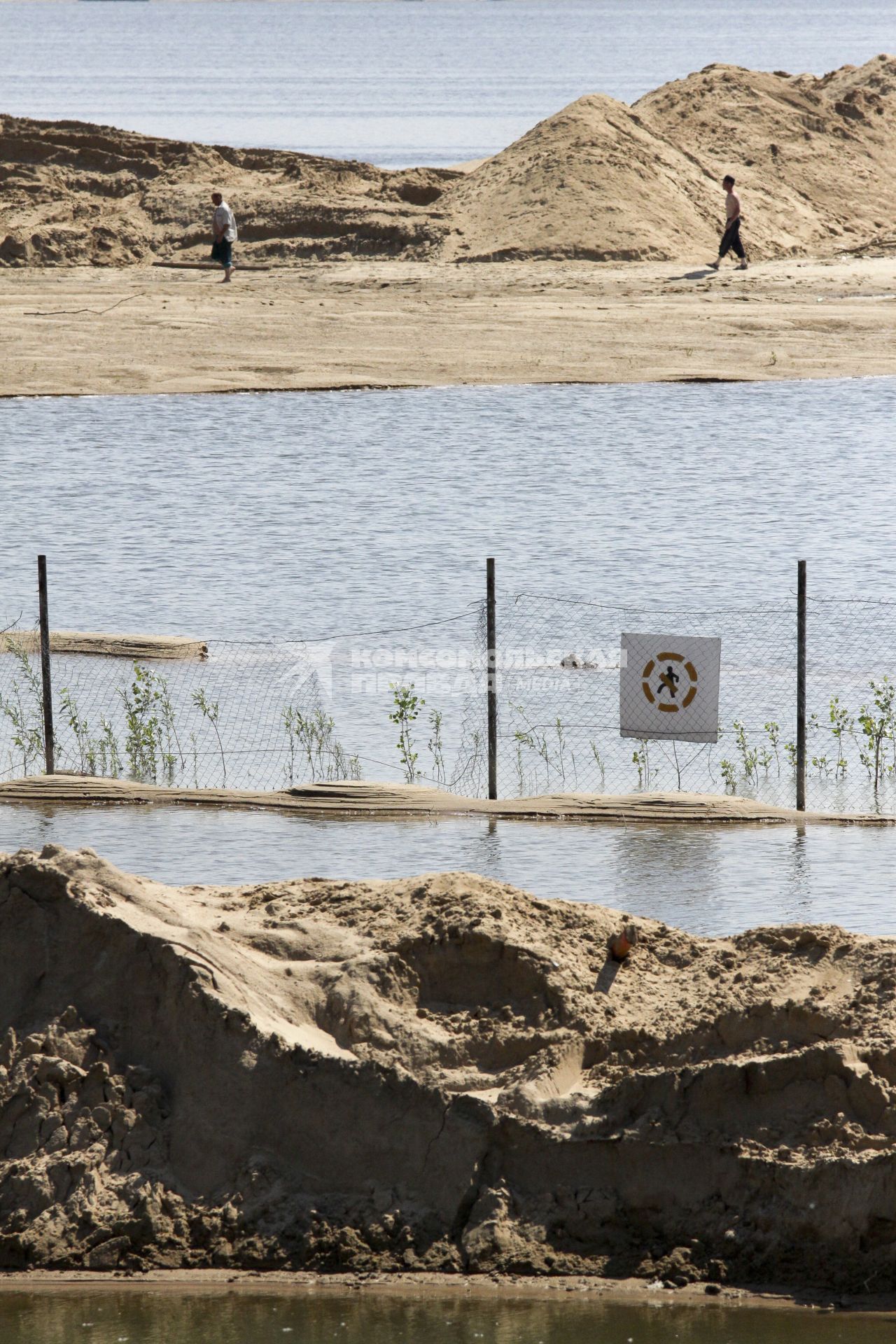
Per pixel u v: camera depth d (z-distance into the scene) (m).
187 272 191.75
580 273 184.00
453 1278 31.92
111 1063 34.62
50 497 107.38
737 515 101.75
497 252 192.12
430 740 65.00
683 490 108.69
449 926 36.44
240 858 51.59
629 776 61.28
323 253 198.88
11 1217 32.94
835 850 52.00
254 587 87.25
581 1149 32.97
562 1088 33.91
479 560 92.31
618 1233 32.53
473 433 126.06
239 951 36.19
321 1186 33.38
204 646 76.19
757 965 35.97
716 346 154.00
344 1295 31.45
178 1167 33.66
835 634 77.81
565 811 56.19
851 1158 31.88
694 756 63.16
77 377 143.50
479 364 148.12
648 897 47.50
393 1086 33.62
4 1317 30.86
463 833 54.34
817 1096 32.91
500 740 65.12
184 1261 32.50
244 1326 30.50
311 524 100.56
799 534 96.88
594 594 85.25
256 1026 34.38
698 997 35.34
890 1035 33.53
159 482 111.62
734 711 67.88
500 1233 32.41
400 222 199.62
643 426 128.00
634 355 150.75
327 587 87.19
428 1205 32.94
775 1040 34.00
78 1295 31.56
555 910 38.00
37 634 77.50
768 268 188.50
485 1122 33.16
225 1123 33.75
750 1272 31.83
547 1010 35.22
